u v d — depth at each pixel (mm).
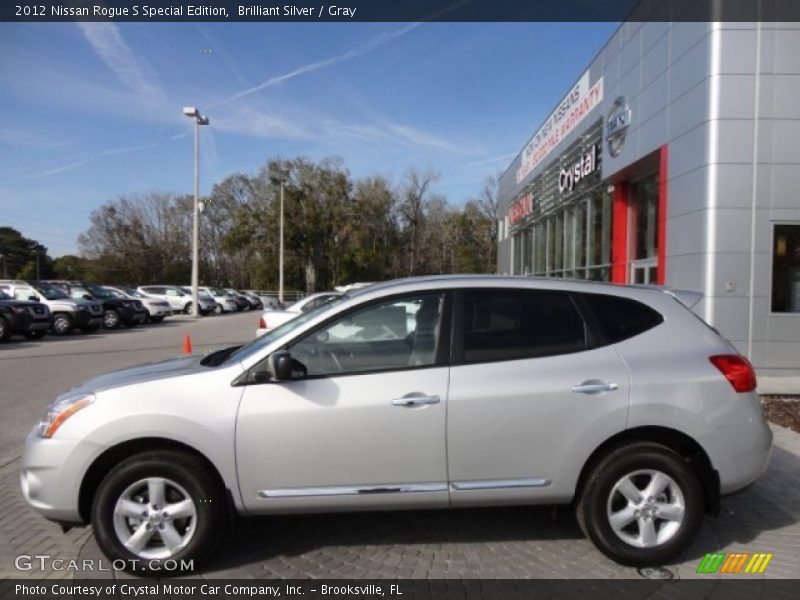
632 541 3504
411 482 3453
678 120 10469
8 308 16766
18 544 3912
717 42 9234
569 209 19609
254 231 58625
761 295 9406
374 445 3412
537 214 24062
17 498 4746
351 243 59844
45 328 17984
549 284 3803
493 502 3514
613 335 3662
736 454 3545
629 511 3514
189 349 11633
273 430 3383
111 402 3428
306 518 4266
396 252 67250
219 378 3498
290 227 57062
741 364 3676
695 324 3779
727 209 9352
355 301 3678
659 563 3520
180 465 3383
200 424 3361
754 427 3600
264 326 10508
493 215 69500
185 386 3480
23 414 7703
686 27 10156
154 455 3398
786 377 9398
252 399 3422
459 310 3662
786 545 3822
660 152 11312
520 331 3641
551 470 3480
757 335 9422
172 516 3422
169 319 28844
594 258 16688
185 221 72438
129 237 68062
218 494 3463
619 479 3488
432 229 70375
